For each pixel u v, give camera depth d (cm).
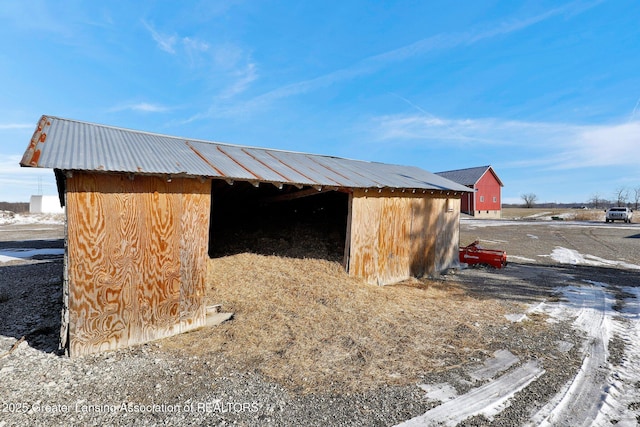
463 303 580
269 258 706
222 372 329
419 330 448
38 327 436
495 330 457
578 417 270
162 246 408
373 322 467
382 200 704
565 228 2205
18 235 1683
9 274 768
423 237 809
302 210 1056
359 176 720
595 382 325
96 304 364
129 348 379
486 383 320
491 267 923
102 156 397
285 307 502
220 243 803
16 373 321
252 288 566
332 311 497
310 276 627
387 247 718
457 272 866
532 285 725
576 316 521
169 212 413
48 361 346
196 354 366
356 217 652
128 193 382
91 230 360
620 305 584
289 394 293
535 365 359
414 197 782
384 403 283
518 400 292
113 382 308
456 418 265
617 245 1446
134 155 436
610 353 391
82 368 332
